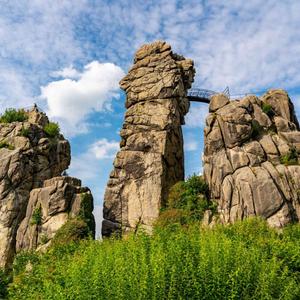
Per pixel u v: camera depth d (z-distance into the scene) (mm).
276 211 39062
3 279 38188
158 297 19297
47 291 22406
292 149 43156
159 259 20812
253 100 47125
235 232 33875
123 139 50000
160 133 48594
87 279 21031
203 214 42000
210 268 20609
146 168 47438
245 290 20234
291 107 49250
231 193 41281
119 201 47031
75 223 40438
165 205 46219
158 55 52719
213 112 46875
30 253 39469
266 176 40438
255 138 44219
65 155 51719
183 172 51062
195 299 19609
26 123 49125
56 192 43812
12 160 46000
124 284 19812
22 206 45062
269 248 28688
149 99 50719
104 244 29953
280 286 21047
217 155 44000
